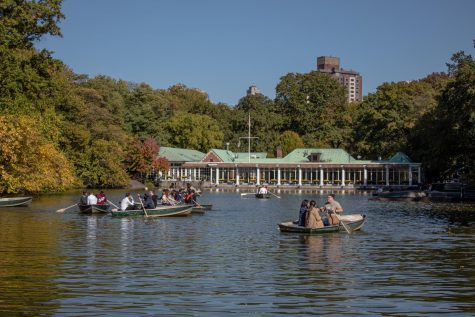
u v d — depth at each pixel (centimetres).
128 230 3447
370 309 1599
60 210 4722
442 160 7738
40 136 6450
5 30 5494
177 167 12862
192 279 1969
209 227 3697
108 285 1861
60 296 1709
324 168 11712
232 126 15800
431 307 1622
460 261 2362
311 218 3372
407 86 13350
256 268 2184
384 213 5094
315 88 16475
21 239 2944
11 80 5809
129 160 11381
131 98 14050
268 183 12219
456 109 7025
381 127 12850
